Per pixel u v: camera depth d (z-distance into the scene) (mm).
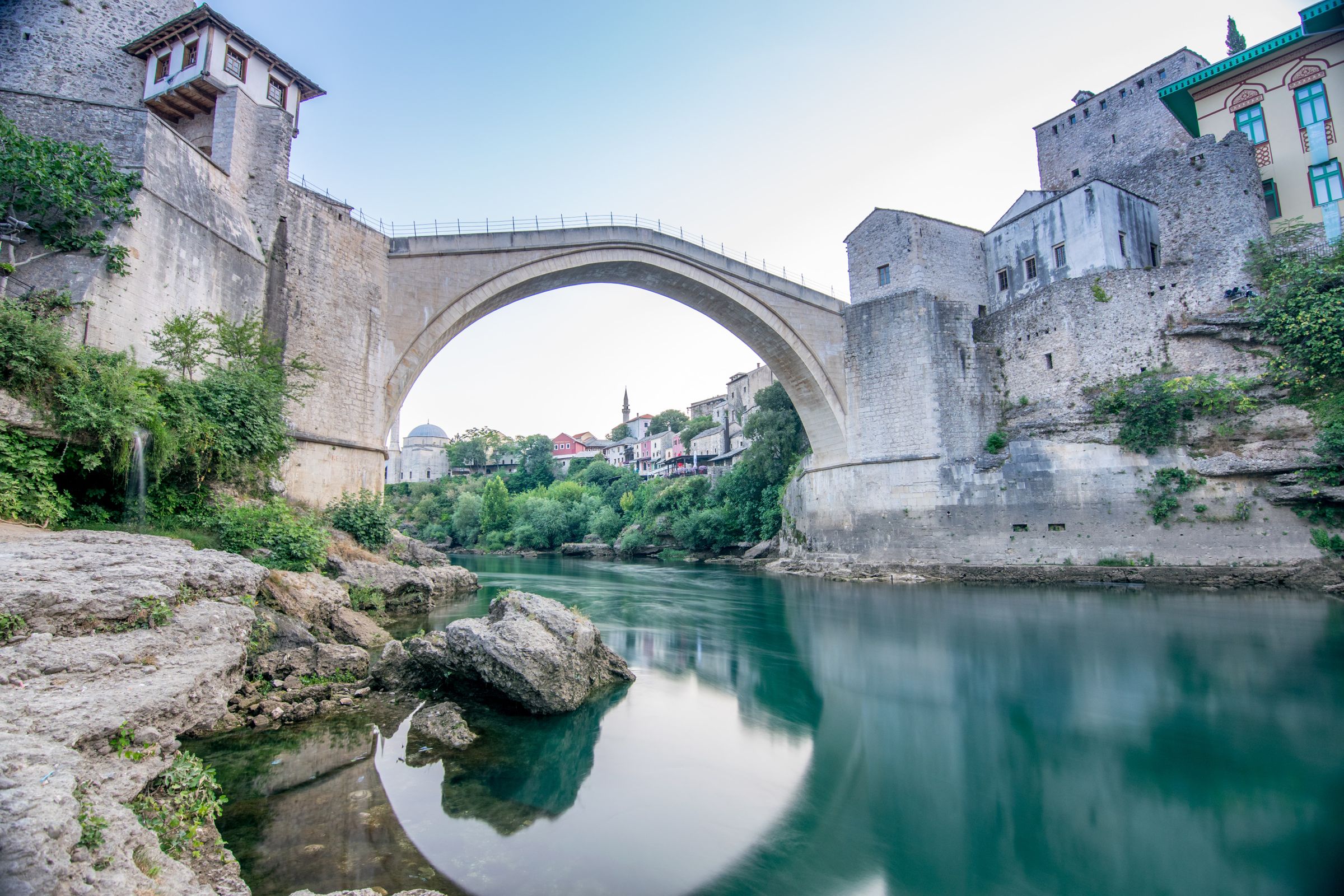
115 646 5812
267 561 12250
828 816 6637
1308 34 21219
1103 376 23109
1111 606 17375
